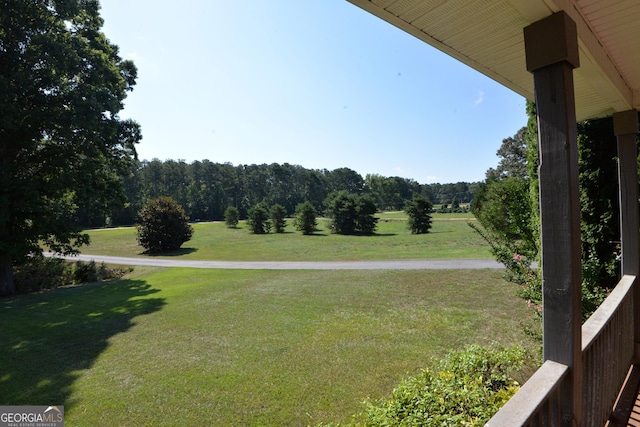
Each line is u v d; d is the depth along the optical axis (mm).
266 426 3668
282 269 14438
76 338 6586
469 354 3412
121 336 6641
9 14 11508
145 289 11375
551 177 1435
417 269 12320
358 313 7582
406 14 1559
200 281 12375
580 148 3908
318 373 4812
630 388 2656
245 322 7242
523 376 2893
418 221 28234
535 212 4508
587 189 3855
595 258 3758
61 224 12984
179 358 5496
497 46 1900
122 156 16625
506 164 27391
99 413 4008
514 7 1418
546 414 1312
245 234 32406
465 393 2547
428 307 7766
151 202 23547
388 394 4164
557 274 1432
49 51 11719
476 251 16359
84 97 12602
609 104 2930
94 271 15312
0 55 11781
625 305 2832
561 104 1403
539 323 4918
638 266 3070
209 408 4035
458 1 1454
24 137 12391
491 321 6594
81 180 13305
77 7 12906
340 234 30750
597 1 1620
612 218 3682
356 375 4711
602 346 2100
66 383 4742
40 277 14172
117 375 4961
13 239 11859
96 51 13508
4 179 11352
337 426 3061
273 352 5605
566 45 1375
